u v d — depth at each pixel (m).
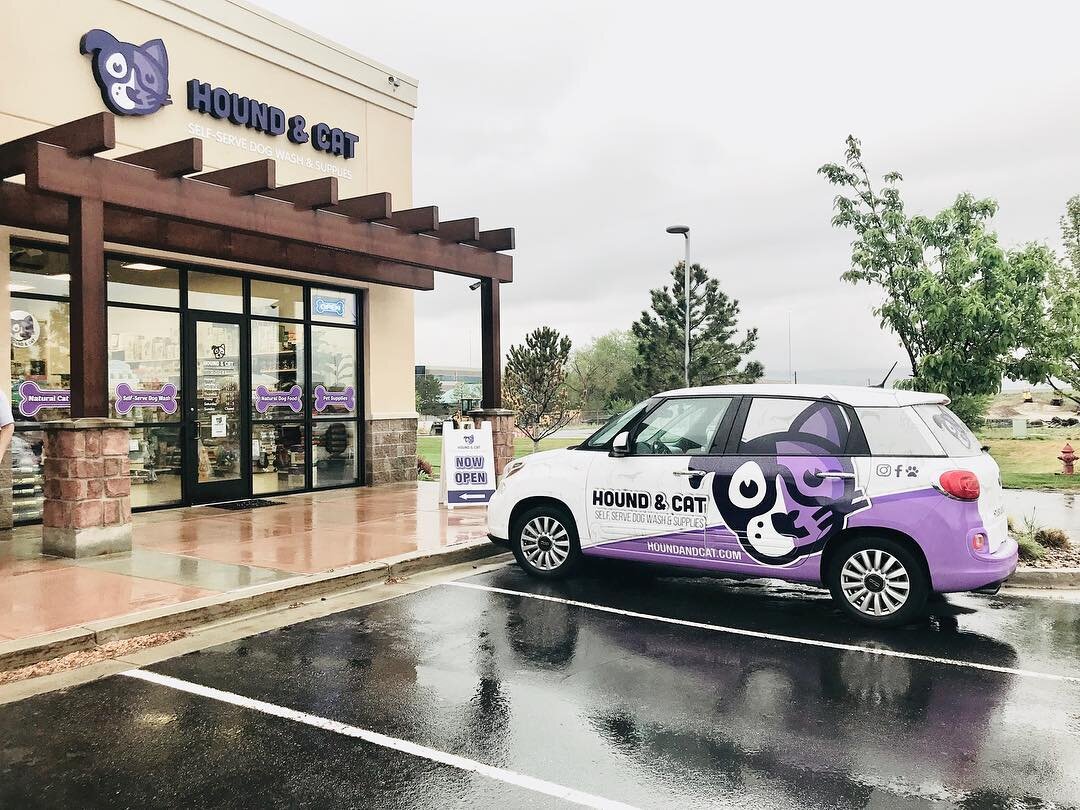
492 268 12.88
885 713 4.35
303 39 12.86
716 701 4.54
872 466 6.00
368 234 10.66
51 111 9.55
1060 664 5.15
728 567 6.52
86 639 5.41
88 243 7.66
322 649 5.50
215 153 11.53
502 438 12.84
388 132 14.54
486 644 5.60
